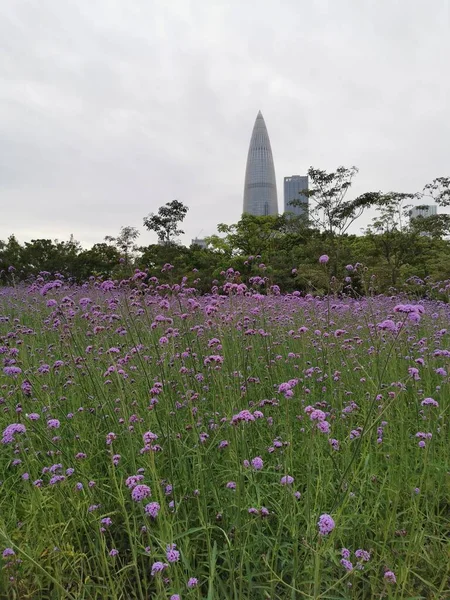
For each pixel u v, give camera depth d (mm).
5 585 2047
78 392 3959
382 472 3004
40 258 25719
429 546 2410
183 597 1942
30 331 4910
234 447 2557
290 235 34406
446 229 27250
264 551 2342
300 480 2957
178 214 34125
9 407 3445
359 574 2047
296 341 5582
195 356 4332
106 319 5438
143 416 3510
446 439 3275
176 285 4977
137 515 2447
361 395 4004
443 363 4590
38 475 2992
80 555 2275
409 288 11578
